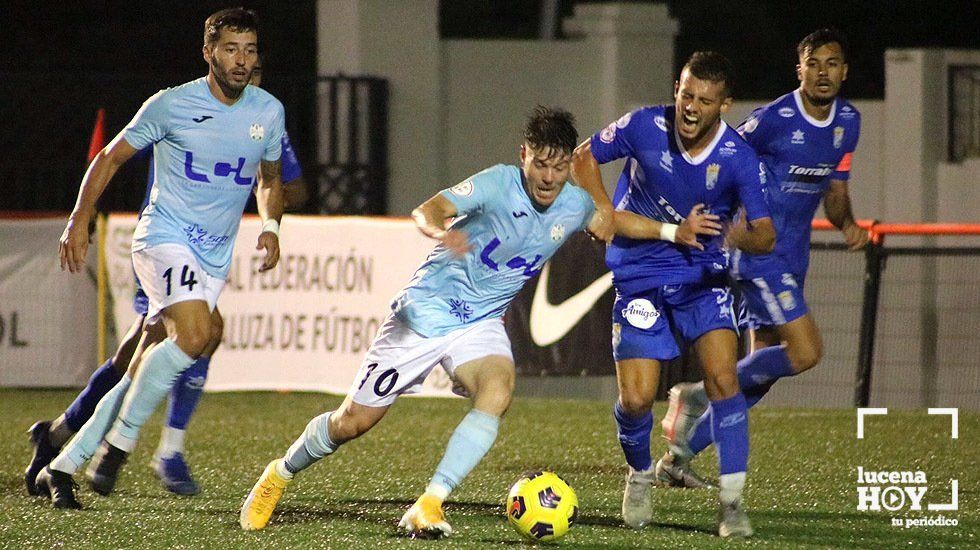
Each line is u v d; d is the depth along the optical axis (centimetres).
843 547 1650
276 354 3173
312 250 3155
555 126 1526
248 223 3177
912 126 3928
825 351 3488
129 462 2247
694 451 1986
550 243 1597
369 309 3114
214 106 1772
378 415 1641
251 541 1634
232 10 1773
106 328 3303
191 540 1641
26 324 3366
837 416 2845
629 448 1731
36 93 4066
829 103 1998
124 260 3269
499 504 1905
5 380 3372
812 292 3516
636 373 1717
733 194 1734
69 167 4072
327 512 1836
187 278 1775
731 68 1661
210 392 3244
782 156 2006
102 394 1948
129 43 5450
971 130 3966
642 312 1723
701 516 1825
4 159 4084
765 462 2281
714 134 1703
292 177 1978
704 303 1723
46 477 1855
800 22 5538
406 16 4047
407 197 4053
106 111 4062
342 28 4053
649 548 1623
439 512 1614
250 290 3181
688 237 1680
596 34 4191
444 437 2550
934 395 3553
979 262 3528
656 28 4188
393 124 4047
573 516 1616
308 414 2891
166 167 1792
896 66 3956
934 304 3566
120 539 1647
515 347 3092
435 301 1620
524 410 2934
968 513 1875
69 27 5538
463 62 4122
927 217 3931
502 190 1556
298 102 4047
